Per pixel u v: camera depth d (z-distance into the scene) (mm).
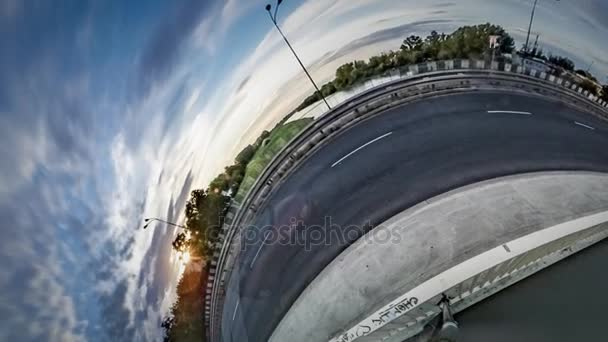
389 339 24703
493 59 28531
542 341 23172
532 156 26734
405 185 27094
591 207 24156
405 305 23828
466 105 28734
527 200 24844
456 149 27609
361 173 28078
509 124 27812
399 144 28312
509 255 23219
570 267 24531
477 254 23484
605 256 24594
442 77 29109
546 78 28000
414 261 24359
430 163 27438
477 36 28422
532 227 23750
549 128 27391
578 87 27375
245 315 27141
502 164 26672
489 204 25109
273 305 26547
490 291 24469
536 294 24172
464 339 23906
